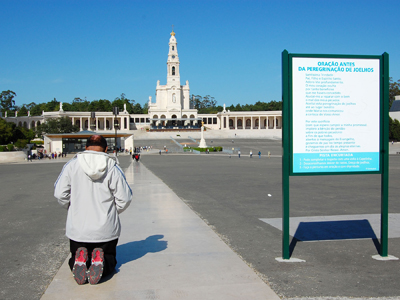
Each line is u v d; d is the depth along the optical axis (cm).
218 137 11688
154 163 4100
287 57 650
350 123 670
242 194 1598
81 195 527
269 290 513
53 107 16988
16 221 1055
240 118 15600
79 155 532
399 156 5922
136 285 530
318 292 511
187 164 3903
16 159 5300
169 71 13912
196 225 915
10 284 554
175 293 502
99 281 543
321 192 1686
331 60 661
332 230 901
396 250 725
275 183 2059
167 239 781
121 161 4662
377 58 674
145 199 1342
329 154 665
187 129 12694
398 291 518
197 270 589
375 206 1283
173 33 13838
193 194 1594
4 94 17812
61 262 661
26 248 759
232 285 529
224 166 3581
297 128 657
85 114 13388
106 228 527
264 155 6328
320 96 659
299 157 661
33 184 2166
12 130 6166
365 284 543
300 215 1110
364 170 677
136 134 11700
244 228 926
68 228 534
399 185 1998
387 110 673
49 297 491
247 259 662
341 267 619
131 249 708
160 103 14350
